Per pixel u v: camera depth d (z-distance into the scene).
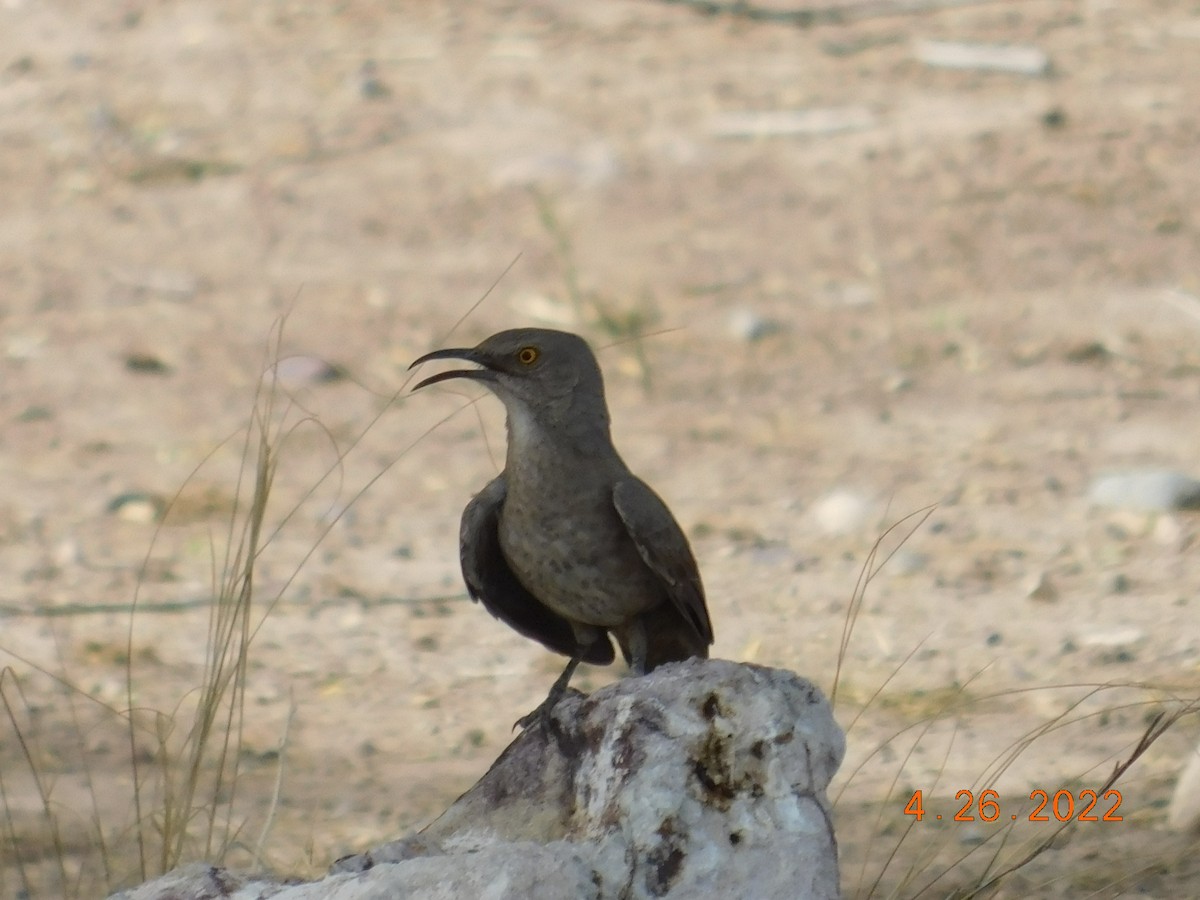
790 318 18.50
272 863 8.62
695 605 8.29
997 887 8.04
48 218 21.73
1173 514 13.62
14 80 25.38
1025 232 20.02
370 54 25.64
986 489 14.40
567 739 6.76
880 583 12.76
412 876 6.18
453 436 16.22
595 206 21.28
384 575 13.39
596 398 8.31
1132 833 8.92
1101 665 11.13
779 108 23.41
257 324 18.80
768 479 14.95
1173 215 20.14
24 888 8.34
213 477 15.34
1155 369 16.92
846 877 8.48
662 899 6.22
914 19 26.22
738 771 6.36
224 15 27.03
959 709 10.49
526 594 8.72
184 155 23.16
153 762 9.57
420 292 19.42
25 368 17.84
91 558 13.75
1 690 9.72
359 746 10.67
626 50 25.50
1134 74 23.88
